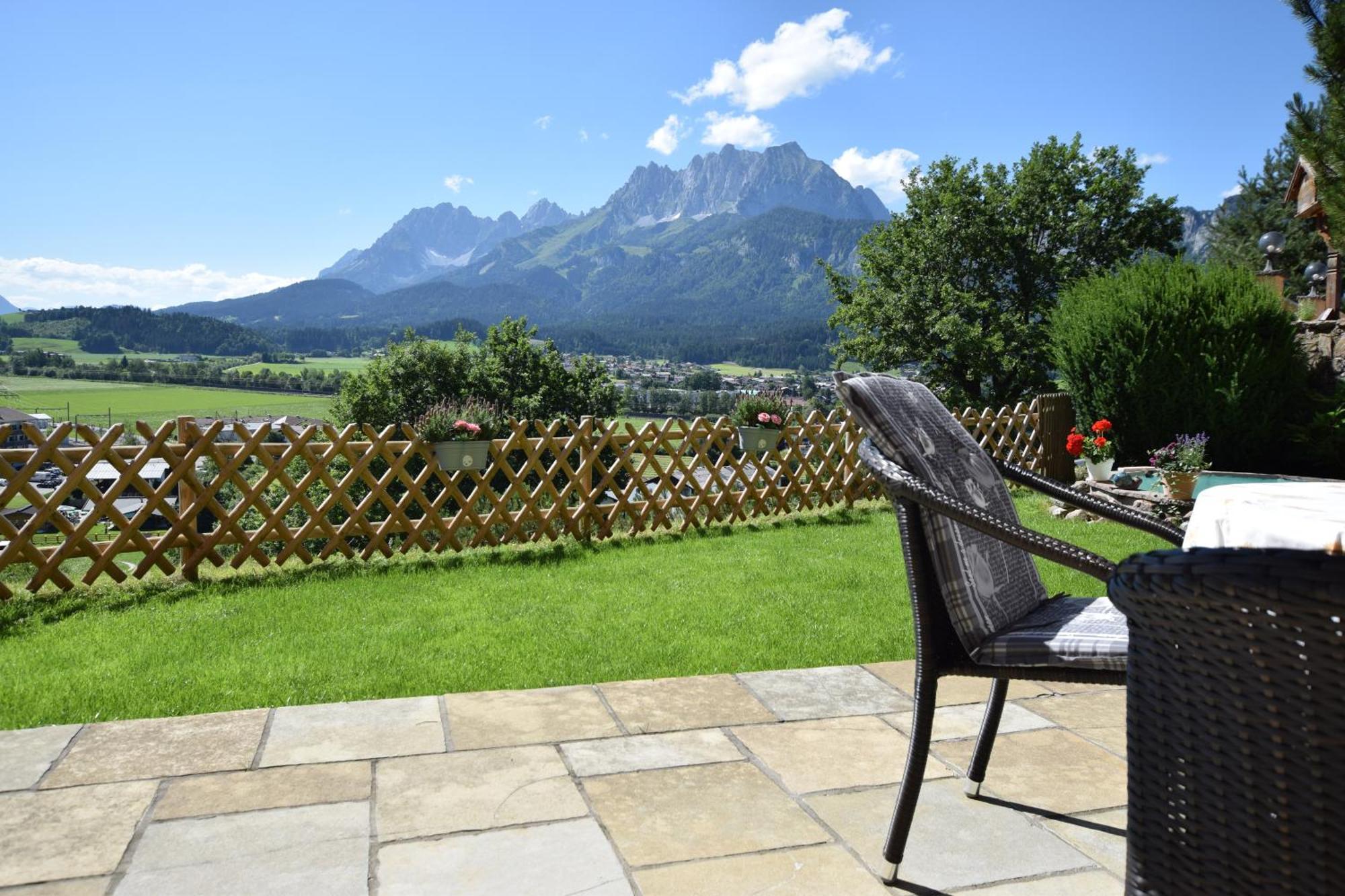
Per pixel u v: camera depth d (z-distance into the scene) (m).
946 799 1.98
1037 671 1.51
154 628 3.82
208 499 5.01
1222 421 7.42
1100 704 2.61
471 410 5.91
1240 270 7.83
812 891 1.59
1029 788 2.04
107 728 2.35
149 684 2.96
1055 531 6.23
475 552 5.79
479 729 2.38
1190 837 0.89
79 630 3.80
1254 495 1.28
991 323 23.56
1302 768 0.79
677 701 2.62
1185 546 1.37
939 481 1.65
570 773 2.09
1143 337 7.60
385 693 2.86
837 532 6.55
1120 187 23.72
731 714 2.51
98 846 1.72
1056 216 24.08
